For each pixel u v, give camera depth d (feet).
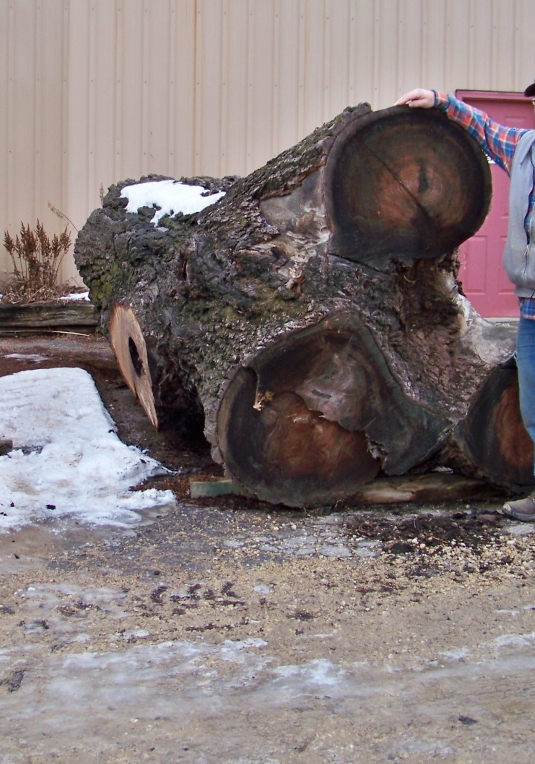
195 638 8.98
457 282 13.61
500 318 34.42
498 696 7.92
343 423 12.32
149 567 10.87
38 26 33.04
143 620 9.39
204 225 13.85
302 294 12.12
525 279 11.53
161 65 32.68
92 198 33.12
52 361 23.61
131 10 32.40
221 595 10.04
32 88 33.27
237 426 12.34
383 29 33.01
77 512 12.87
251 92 33.04
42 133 33.53
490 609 9.73
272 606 9.76
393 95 33.37
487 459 13.26
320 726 7.41
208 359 12.78
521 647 8.86
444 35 33.24
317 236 12.31
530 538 12.00
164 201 18.26
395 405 12.44
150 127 32.91
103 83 32.63
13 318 29.94
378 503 13.30
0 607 9.66
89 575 10.61
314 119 33.30
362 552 11.41
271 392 12.09
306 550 11.47
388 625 9.31
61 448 15.39
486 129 11.76
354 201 12.17
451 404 12.71
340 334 11.96
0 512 12.64
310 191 12.35
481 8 33.30
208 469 14.96
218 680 8.14
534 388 11.96
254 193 13.11
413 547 11.58
